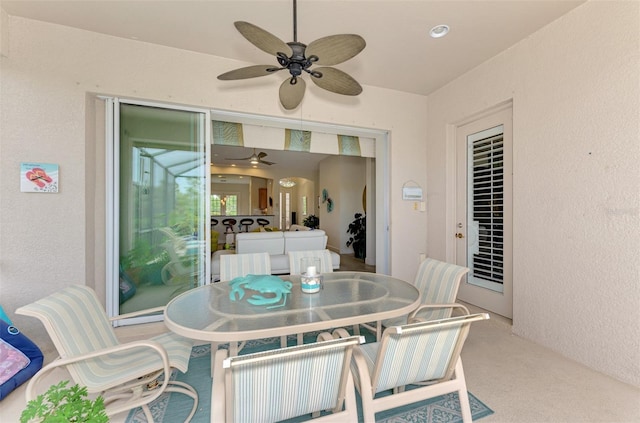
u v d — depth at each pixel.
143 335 2.68
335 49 1.68
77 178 2.59
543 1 2.21
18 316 2.42
